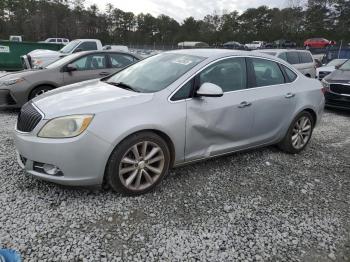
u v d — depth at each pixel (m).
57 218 3.05
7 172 3.88
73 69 7.54
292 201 3.67
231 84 4.23
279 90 4.71
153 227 3.02
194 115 3.77
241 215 3.32
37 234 2.81
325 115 8.59
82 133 3.12
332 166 4.78
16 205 3.21
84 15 80.50
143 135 3.41
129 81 4.16
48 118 3.20
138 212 3.24
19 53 17.75
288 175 4.35
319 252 2.85
